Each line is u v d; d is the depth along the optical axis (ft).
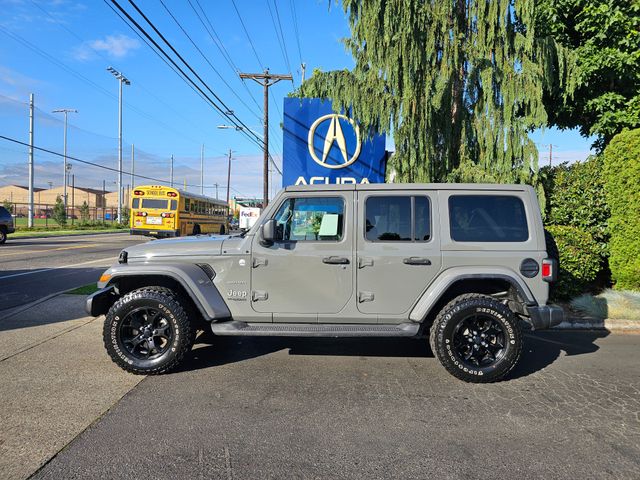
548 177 30.48
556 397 14.14
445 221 16.08
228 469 9.93
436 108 26.91
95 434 11.41
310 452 10.68
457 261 15.88
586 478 9.71
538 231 16.07
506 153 26.61
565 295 26.48
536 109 26.30
